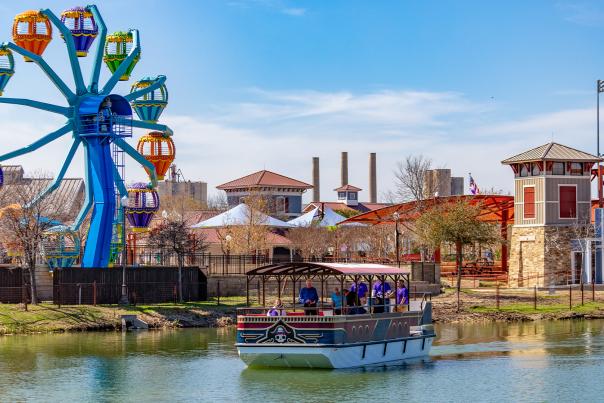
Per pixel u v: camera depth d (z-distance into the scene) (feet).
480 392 140.67
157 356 172.14
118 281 232.73
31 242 224.33
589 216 302.04
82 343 188.75
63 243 252.01
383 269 163.43
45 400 135.44
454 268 340.80
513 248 307.99
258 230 358.43
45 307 219.82
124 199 230.89
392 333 163.22
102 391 141.18
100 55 247.91
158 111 265.54
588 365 163.84
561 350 181.98
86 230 313.73
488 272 337.72
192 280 246.88
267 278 188.14
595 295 273.95
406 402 133.59
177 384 145.48
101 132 240.53
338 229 393.70
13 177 378.53
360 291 168.04
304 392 138.41
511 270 308.19
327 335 148.36
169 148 264.72
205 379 148.97
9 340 193.06
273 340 150.10
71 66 242.58
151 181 262.26
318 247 375.25
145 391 140.77
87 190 242.99
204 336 200.75
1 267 233.76
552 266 298.15
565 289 286.46
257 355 150.82
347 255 362.74
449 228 286.46
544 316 241.55
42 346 184.24
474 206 301.43
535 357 172.96
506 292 282.77
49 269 242.78
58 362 165.58
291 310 170.50
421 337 170.71
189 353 175.63
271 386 142.41
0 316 208.85
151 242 273.75
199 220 428.56
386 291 172.35
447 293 281.13
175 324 217.36
